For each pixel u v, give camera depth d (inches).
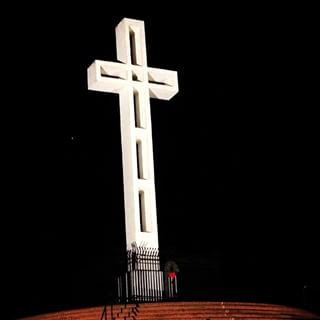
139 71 885.2
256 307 786.2
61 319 757.9
